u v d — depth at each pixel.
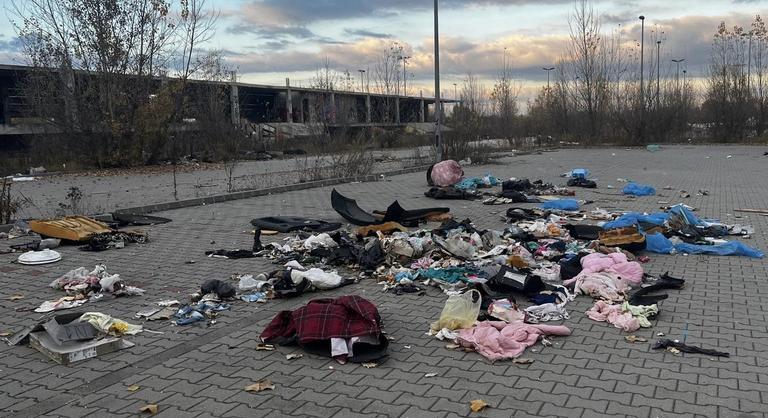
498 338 4.95
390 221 10.19
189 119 33.00
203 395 4.24
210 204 14.24
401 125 48.34
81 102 26.64
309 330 5.00
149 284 7.18
